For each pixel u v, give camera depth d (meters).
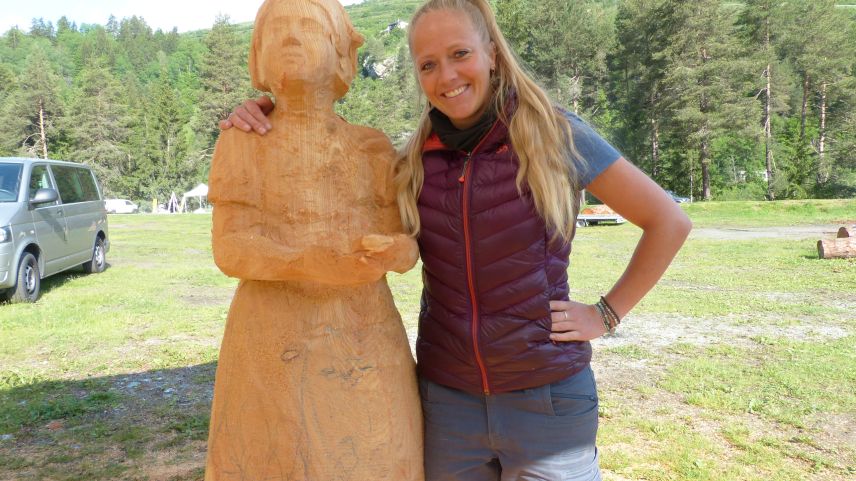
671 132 30.31
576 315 1.68
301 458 1.54
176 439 3.50
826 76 31.97
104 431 3.59
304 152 1.57
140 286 8.06
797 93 38.16
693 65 29.44
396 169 1.72
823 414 3.74
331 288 1.59
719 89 28.62
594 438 1.77
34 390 4.22
